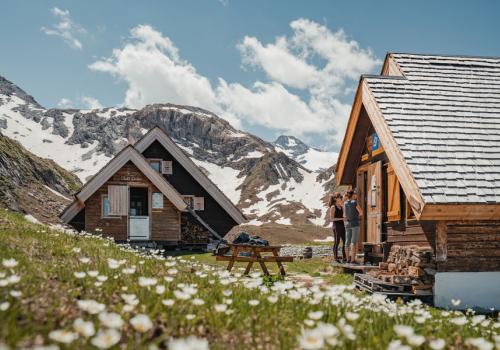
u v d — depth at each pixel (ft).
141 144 95.91
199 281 18.16
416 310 17.26
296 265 56.24
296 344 11.23
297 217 621.31
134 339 10.81
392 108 42.50
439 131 40.04
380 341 11.49
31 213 199.31
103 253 24.02
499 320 27.96
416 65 49.98
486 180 35.81
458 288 36.27
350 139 54.90
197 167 97.96
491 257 36.94
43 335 10.02
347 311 14.80
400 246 40.86
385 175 49.24
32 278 14.79
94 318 11.59
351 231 47.91
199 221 88.79
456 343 13.53
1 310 10.59
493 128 41.19
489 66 51.19
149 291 14.47
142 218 82.58
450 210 34.24
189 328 11.98
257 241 41.60
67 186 351.05
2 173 221.25
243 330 12.36
